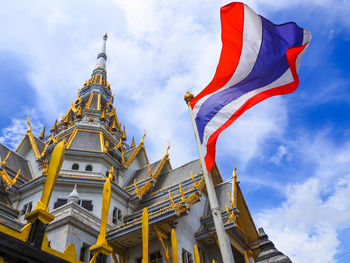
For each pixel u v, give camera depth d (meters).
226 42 11.99
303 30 11.56
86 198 30.28
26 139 40.09
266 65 11.44
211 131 11.12
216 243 28.67
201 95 12.20
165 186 34.41
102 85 58.97
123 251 24.84
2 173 30.77
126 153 44.22
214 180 34.94
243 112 11.02
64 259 5.18
